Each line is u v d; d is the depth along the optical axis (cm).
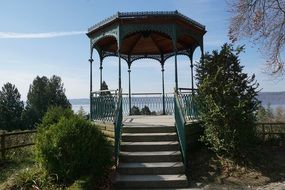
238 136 1050
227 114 1048
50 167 840
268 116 1922
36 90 4009
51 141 855
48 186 813
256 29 1433
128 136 1114
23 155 1189
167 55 1786
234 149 1052
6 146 1191
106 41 1495
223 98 1071
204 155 1109
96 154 876
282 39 1496
